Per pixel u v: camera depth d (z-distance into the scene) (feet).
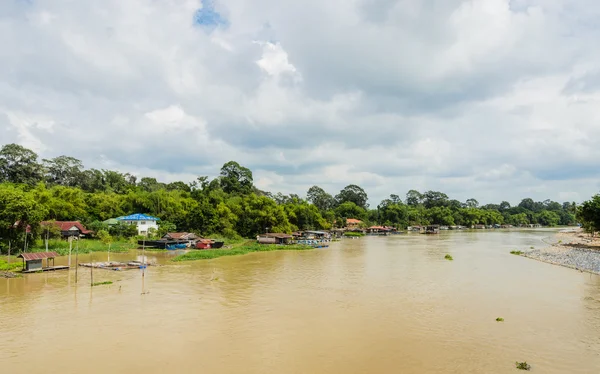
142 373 69.82
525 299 122.62
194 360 75.56
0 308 112.16
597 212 278.87
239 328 95.14
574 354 77.82
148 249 278.87
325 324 98.27
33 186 377.09
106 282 149.48
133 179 556.92
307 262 220.64
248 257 248.73
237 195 520.01
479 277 163.22
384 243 379.35
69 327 95.25
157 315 105.91
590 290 135.74
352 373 69.67
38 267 174.60
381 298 125.59
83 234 300.81
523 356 76.89
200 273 177.17
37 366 72.64
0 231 204.85
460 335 89.25
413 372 70.03
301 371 70.59
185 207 406.00
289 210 468.75
